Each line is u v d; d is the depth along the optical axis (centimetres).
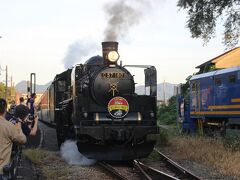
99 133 1336
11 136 608
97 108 1395
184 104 2631
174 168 1256
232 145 1584
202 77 2369
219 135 2031
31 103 1806
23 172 1148
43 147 1822
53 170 1212
